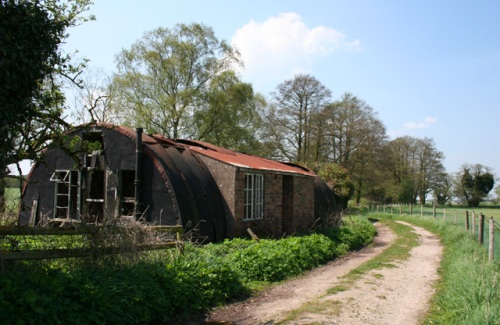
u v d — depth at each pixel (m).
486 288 8.12
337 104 43.16
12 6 5.83
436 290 10.39
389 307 8.77
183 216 12.96
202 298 8.28
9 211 7.63
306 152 41.22
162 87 34.53
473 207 69.00
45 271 6.68
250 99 36.56
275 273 11.15
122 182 15.12
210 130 35.38
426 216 33.06
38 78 6.46
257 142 39.22
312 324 7.49
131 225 8.10
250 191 16.45
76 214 14.92
